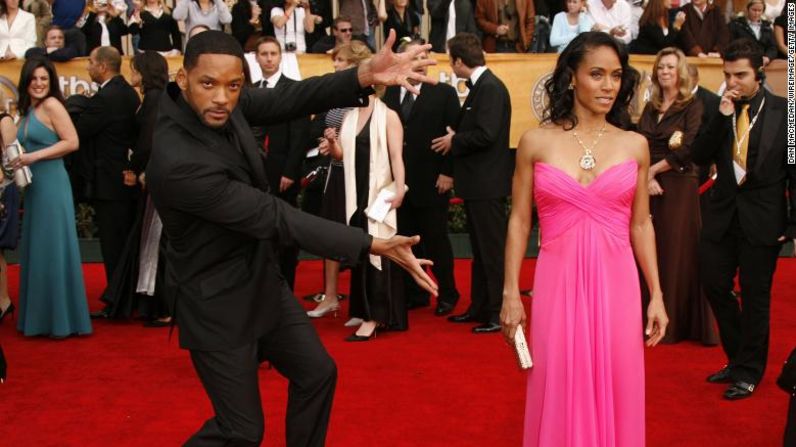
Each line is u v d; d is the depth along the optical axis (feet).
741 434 14.73
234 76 9.74
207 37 9.73
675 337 20.45
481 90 21.45
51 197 21.25
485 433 14.84
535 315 11.37
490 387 17.22
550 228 11.27
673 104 20.27
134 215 23.57
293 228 9.96
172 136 9.89
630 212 11.38
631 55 31.73
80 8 33.37
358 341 20.79
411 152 23.31
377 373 18.20
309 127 23.07
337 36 30.45
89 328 21.65
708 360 19.11
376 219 20.11
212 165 9.77
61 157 21.38
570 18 33.63
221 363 10.24
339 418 15.56
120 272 22.80
